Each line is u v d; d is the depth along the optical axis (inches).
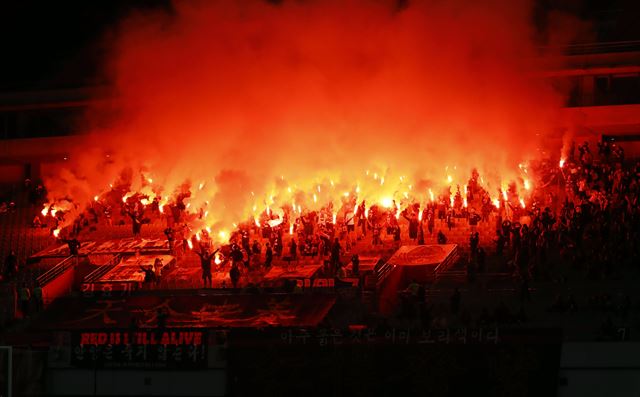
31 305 2203.5
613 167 2667.3
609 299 2053.4
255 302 2041.1
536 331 1769.2
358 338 1795.0
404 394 1779.0
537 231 2295.8
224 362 1860.2
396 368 1782.7
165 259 2466.8
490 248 2412.6
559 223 2391.7
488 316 1964.8
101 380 1886.1
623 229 2305.6
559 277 2164.1
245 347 1828.2
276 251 2452.0
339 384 1793.8
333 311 2010.3
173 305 2078.0
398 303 2144.4
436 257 2287.2
